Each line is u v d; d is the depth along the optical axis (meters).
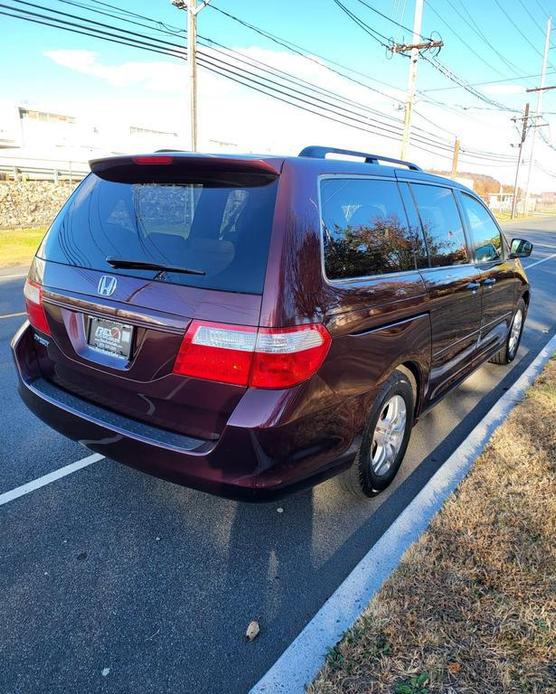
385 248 3.02
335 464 2.67
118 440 2.58
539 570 2.50
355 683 1.97
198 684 2.09
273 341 2.21
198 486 2.41
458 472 3.40
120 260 2.61
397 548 2.71
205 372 2.30
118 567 2.70
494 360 5.89
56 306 2.86
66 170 35.81
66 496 3.28
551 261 16.98
